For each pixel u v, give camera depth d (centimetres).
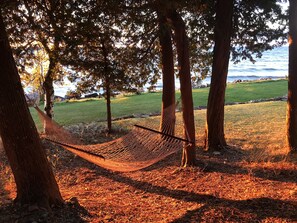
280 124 1186
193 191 580
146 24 690
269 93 2003
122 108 1652
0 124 444
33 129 455
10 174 733
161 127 762
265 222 421
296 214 434
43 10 639
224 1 809
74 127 1202
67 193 600
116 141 669
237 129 1138
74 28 676
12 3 585
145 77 1069
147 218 459
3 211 439
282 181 589
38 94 1188
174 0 583
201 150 876
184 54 672
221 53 832
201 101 1809
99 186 656
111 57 1002
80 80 1069
